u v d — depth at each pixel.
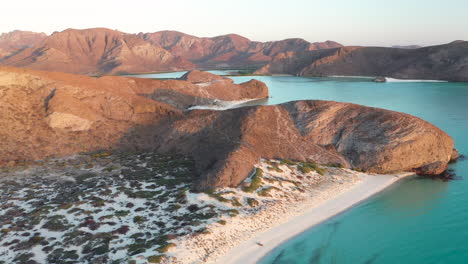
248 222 33.06
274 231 32.22
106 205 35.38
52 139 57.28
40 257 26.36
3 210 34.59
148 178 44.09
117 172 46.66
